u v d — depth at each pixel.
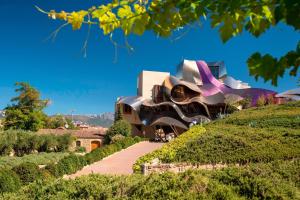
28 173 19.53
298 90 50.88
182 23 2.17
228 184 10.19
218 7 1.99
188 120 56.44
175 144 22.89
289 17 1.65
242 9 2.03
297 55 1.86
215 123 34.81
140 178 11.70
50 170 23.06
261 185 9.85
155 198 9.67
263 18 2.05
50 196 11.26
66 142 52.00
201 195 9.39
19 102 62.81
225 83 66.88
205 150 20.81
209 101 59.34
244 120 32.75
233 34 2.11
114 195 10.66
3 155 46.12
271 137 22.12
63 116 83.38
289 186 10.30
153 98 60.12
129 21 2.26
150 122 58.62
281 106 38.56
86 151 56.47
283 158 18.55
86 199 10.78
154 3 2.18
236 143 20.92
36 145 48.38
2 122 63.00
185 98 58.88
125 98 61.28
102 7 2.26
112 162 30.83
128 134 51.38
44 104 64.44
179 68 65.31
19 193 12.45
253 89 60.53
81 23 2.26
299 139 21.11
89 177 12.12
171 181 9.97
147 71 62.16
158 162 20.61
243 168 11.52
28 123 62.84
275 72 1.89
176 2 2.12
